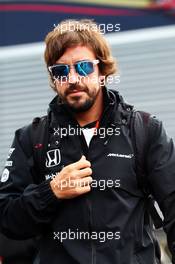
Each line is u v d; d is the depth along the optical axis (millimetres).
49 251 3096
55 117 3170
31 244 4426
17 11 7777
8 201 3131
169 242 3100
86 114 3145
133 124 3129
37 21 7754
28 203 3043
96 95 3102
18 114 7414
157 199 3102
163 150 3096
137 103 7020
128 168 3068
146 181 3117
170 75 6949
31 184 3127
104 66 3193
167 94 6941
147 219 3141
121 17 7641
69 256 3041
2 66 7504
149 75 6996
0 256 4500
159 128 3127
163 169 3070
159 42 6992
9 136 7410
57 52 3100
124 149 3088
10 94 7445
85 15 7719
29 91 7383
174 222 3049
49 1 7742
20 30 7746
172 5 7527
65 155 3123
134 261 3004
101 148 3092
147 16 7570
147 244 3064
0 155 7371
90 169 3020
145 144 3098
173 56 6941
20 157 3184
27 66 7414
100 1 7664
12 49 7637
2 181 3197
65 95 3078
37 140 3172
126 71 7066
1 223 3154
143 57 7035
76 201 3047
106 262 2990
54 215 3082
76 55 3084
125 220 3016
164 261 4262
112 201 3035
